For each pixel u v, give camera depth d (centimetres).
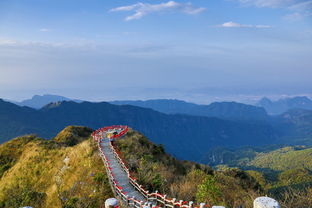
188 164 3725
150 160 2642
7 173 3566
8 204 2467
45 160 3325
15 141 4541
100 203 1828
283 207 1077
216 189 1698
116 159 2581
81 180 2269
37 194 2373
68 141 4350
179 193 1805
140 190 1808
